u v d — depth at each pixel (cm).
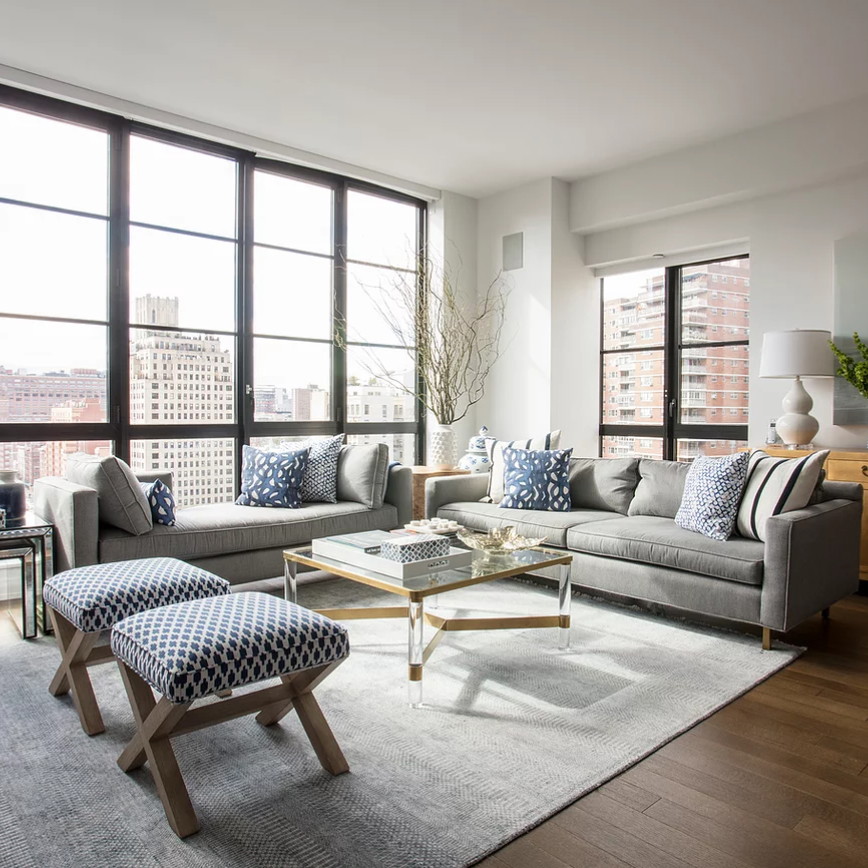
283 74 396
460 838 164
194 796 182
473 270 618
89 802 179
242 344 499
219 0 323
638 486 400
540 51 368
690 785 190
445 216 600
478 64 383
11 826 168
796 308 470
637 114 446
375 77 399
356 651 290
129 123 445
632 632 318
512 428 593
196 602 197
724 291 531
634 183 534
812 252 462
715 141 487
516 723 225
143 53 373
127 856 157
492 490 447
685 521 344
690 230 524
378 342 580
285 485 410
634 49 365
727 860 158
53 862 155
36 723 224
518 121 457
